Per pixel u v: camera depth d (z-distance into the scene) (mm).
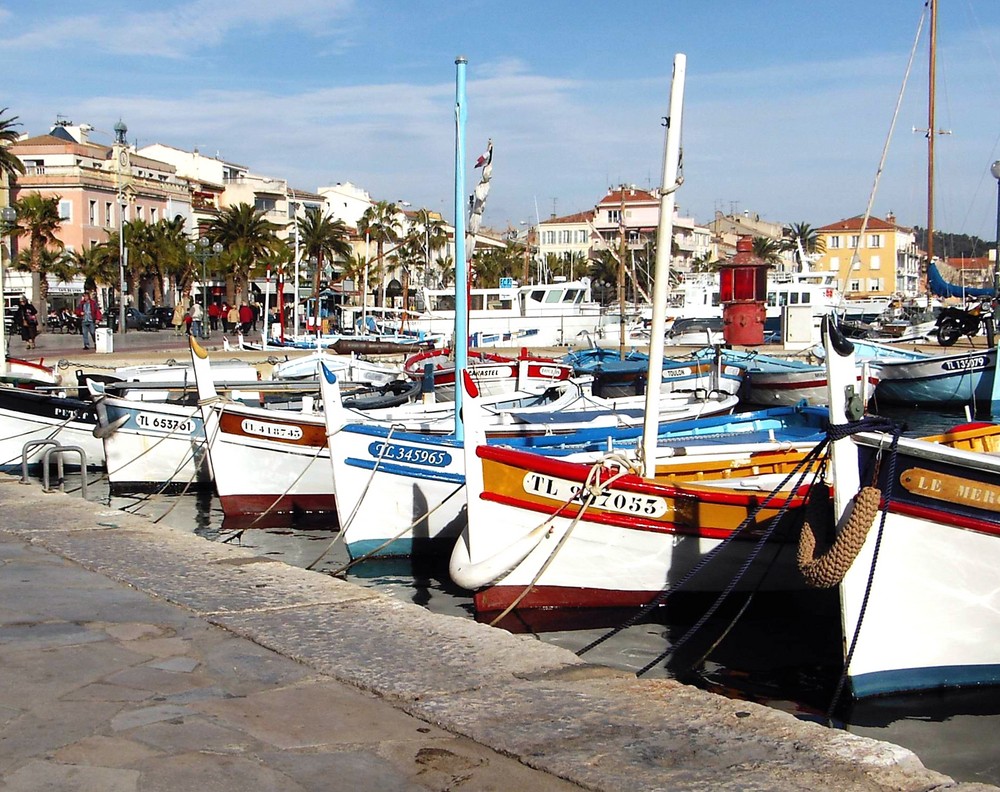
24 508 11773
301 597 7926
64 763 4879
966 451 8078
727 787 4691
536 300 51031
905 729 7957
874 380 29781
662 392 24781
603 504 10648
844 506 8008
